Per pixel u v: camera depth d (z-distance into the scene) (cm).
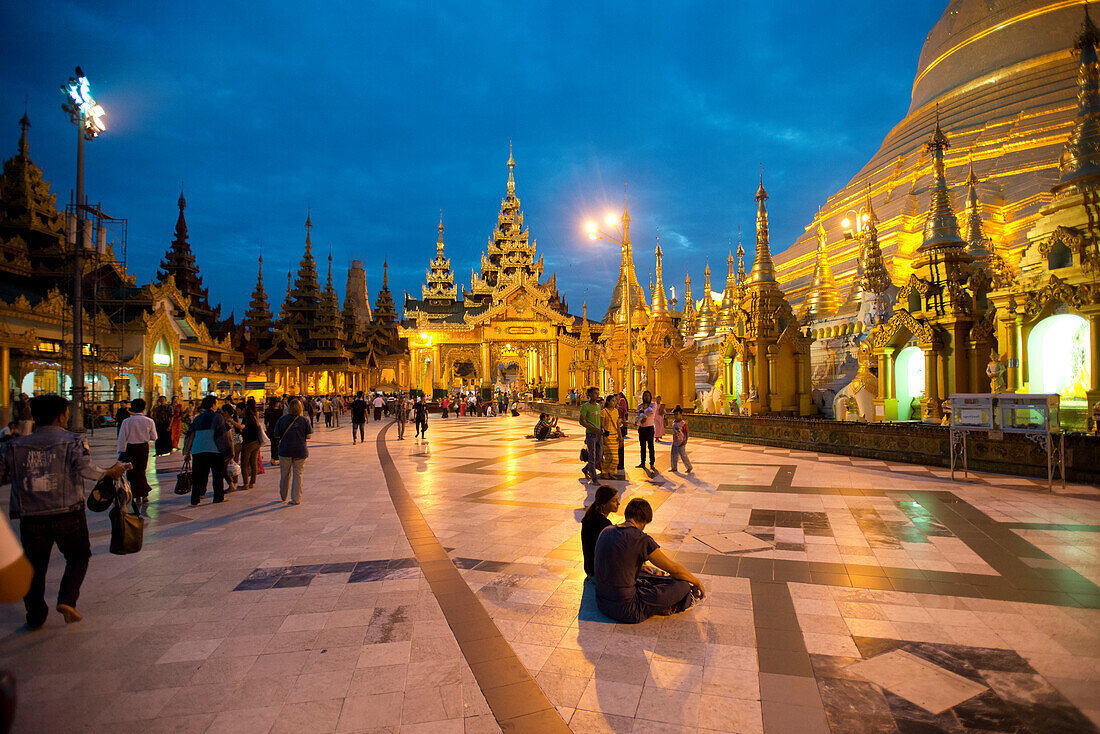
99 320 3556
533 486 1160
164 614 506
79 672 401
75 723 336
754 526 775
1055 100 3616
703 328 4566
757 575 583
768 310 2433
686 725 328
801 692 361
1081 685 362
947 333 1778
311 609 514
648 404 1288
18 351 2775
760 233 2547
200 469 1017
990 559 617
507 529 802
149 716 344
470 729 328
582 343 6475
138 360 3706
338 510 952
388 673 396
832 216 4872
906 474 1185
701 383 3781
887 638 436
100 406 3180
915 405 1928
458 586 570
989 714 331
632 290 3888
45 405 499
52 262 3656
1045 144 3534
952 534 718
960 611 483
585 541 570
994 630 445
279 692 372
